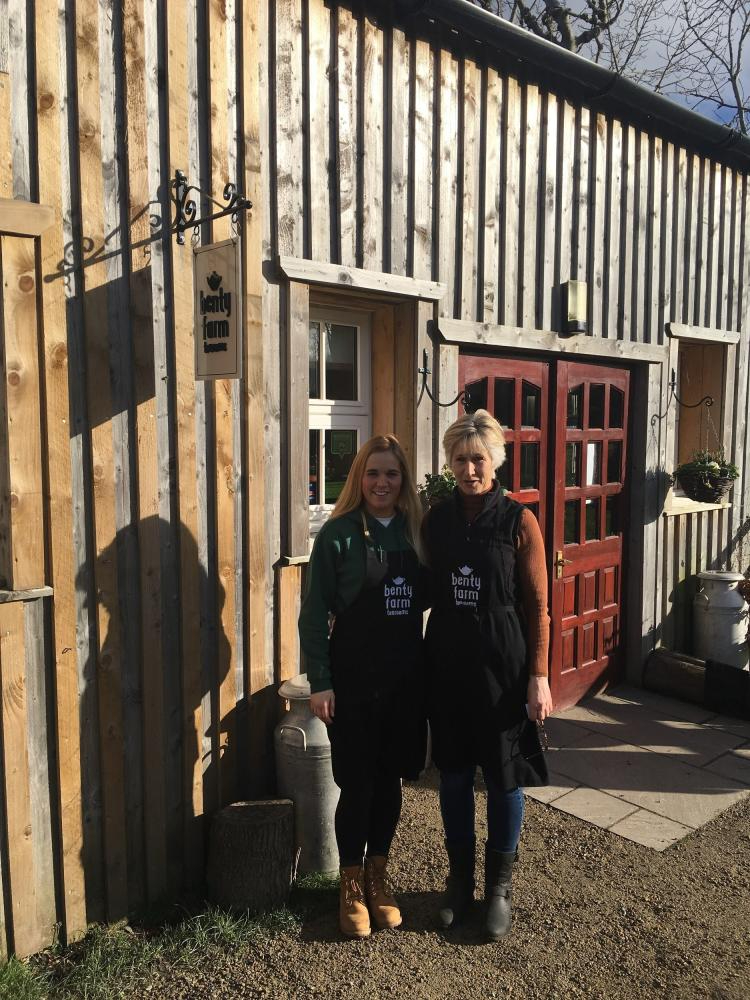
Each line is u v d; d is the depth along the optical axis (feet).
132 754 10.15
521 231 15.28
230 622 11.08
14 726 8.99
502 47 13.97
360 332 13.88
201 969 9.14
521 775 9.64
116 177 9.57
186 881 10.77
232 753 11.22
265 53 11.06
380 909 9.90
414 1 12.41
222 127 10.55
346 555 9.46
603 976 9.15
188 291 10.25
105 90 9.41
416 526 9.90
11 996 8.46
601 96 15.99
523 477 16.20
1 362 8.75
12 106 8.70
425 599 9.89
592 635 18.30
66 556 9.31
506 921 9.75
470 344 14.49
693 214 19.33
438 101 13.52
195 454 10.53
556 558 16.89
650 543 19.06
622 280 17.65
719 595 19.88
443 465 14.16
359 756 9.50
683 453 21.65
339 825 9.71
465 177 14.06
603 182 16.92
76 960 9.36
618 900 10.62
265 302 11.33
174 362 10.22
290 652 11.96
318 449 13.24
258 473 11.28
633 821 12.77
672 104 16.79
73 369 9.34
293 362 11.64
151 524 10.07
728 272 20.62
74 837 9.61
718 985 9.03
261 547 11.41
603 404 17.92
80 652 9.58
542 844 12.05
